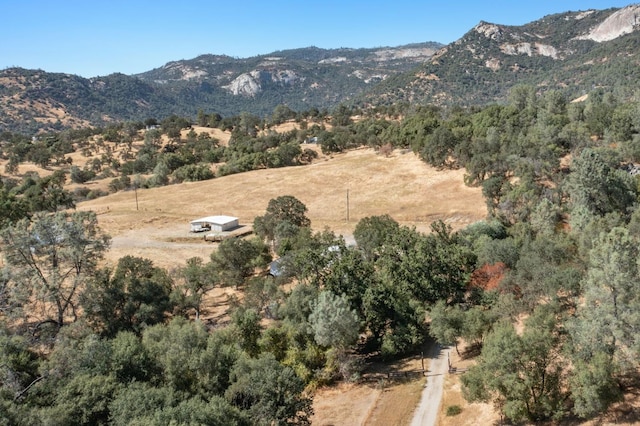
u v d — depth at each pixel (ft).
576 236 184.75
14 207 284.61
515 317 144.77
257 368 109.50
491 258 184.44
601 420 96.63
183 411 81.61
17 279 156.76
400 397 134.72
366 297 165.99
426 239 200.54
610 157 280.72
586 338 98.73
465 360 150.00
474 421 114.62
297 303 164.96
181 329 124.67
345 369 149.48
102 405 91.45
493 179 293.84
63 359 107.45
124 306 165.68
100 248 174.81
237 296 216.74
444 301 176.04
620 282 95.81
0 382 106.01
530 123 411.34
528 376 98.68
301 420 109.09
